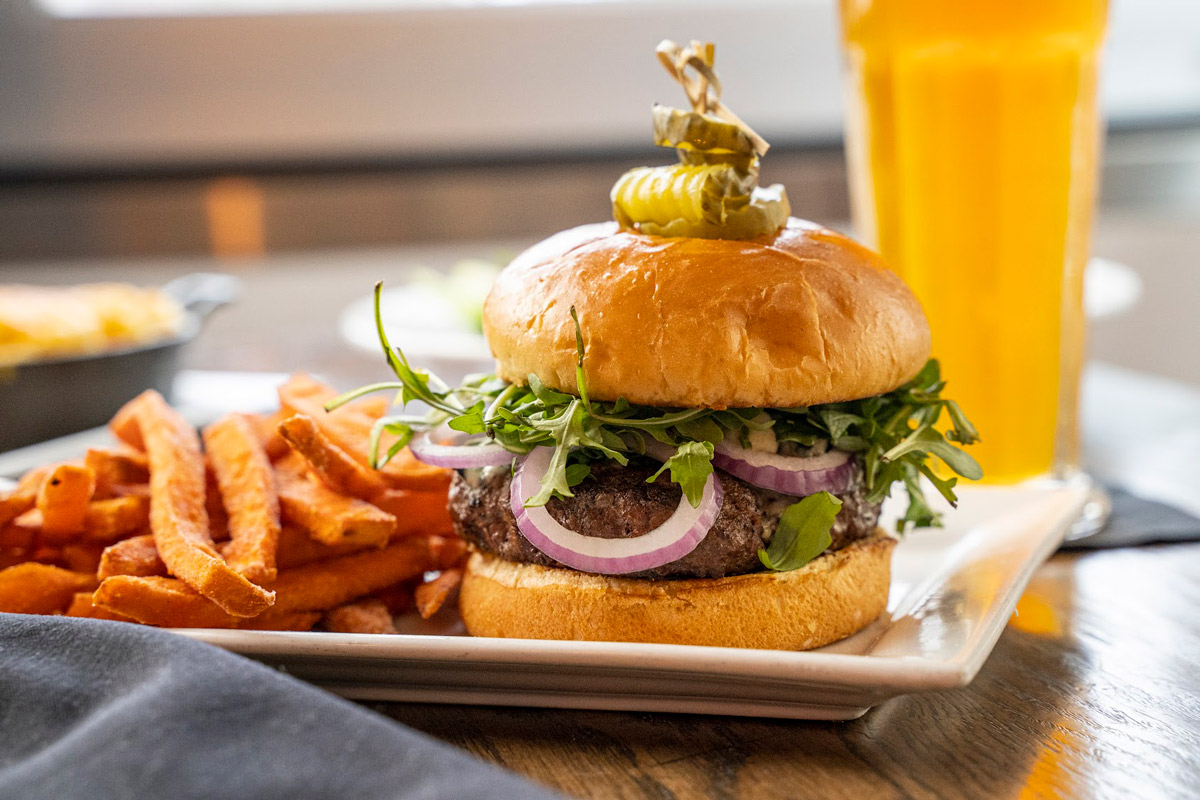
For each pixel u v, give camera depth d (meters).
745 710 0.39
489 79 1.21
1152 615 0.46
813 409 0.42
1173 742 0.38
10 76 1.12
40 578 0.43
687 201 0.42
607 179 1.23
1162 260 1.33
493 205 1.22
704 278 0.41
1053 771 0.37
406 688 0.40
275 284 1.25
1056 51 0.53
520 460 0.42
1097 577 0.49
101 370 0.65
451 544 0.47
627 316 0.41
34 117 1.14
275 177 1.18
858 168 0.58
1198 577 0.49
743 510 0.41
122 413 0.48
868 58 0.55
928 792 0.36
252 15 1.15
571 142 1.24
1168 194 1.31
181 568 0.41
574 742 0.38
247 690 0.35
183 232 1.17
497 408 0.43
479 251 1.28
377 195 1.19
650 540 0.41
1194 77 1.33
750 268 0.41
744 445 0.41
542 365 0.42
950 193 0.55
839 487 0.42
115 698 0.36
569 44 1.22
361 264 1.27
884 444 0.43
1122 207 1.31
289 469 0.47
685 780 0.37
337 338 1.04
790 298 0.41
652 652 0.37
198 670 0.35
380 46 1.18
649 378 0.40
